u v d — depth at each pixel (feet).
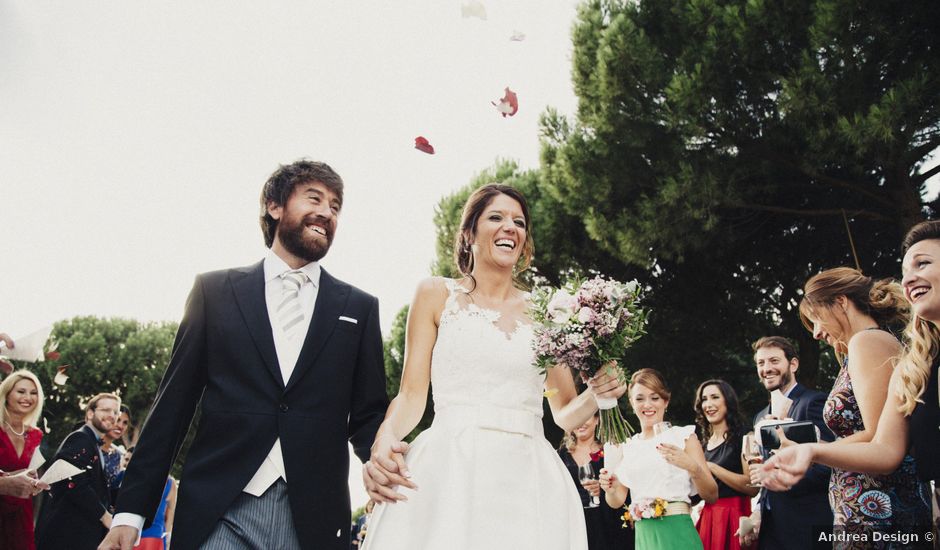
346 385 9.39
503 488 8.78
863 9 25.75
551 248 37.91
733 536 15.34
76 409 90.02
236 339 9.02
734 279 37.63
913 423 7.69
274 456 8.64
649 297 37.83
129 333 98.78
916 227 7.87
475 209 10.50
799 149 29.73
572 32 33.88
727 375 38.73
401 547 8.54
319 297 9.68
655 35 32.68
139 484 8.31
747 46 28.22
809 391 14.11
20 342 16.31
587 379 9.95
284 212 9.75
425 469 8.93
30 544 17.12
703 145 31.50
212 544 8.14
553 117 36.73
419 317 9.99
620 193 32.86
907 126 24.48
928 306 7.53
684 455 14.48
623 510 16.16
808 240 35.47
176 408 8.75
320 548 8.47
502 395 9.27
